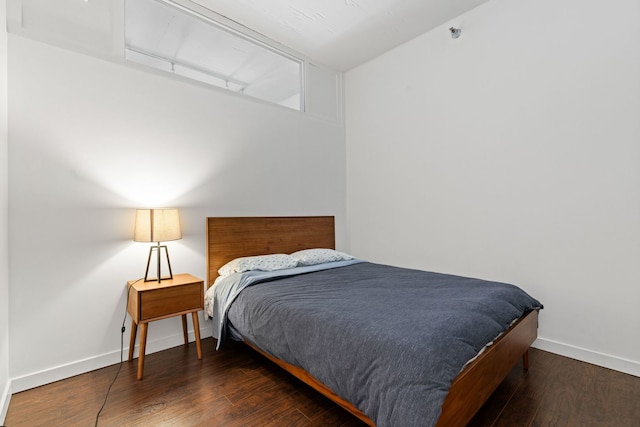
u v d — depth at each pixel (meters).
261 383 1.95
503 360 1.58
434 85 3.16
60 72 2.03
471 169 2.89
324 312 1.62
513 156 2.61
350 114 4.03
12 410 1.67
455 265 3.02
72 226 2.06
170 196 2.54
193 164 2.68
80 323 2.08
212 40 3.07
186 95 2.64
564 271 2.34
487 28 2.76
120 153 2.28
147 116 2.41
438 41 3.11
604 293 2.17
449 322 1.40
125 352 2.26
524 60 2.54
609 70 2.14
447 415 1.15
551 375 2.03
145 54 2.77
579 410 1.65
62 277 2.02
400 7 2.80
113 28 2.26
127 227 2.30
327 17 2.92
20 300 1.87
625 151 2.08
